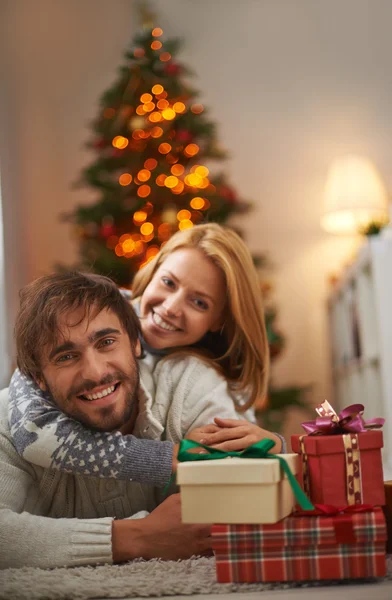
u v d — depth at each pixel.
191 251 1.37
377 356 2.74
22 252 3.79
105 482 1.13
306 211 3.96
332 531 0.83
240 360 1.39
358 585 0.83
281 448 1.16
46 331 1.04
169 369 1.29
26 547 0.98
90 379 1.03
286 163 4.00
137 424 1.17
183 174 3.18
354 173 3.68
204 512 0.84
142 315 1.39
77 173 3.97
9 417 1.12
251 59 4.07
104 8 4.09
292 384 3.76
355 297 3.15
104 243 3.07
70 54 4.06
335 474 0.90
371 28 4.03
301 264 3.93
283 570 0.83
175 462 1.05
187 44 4.08
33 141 3.97
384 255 2.56
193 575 0.89
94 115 4.02
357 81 4.02
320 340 3.90
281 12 4.07
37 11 4.08
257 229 3.96
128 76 3.15
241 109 4.04
